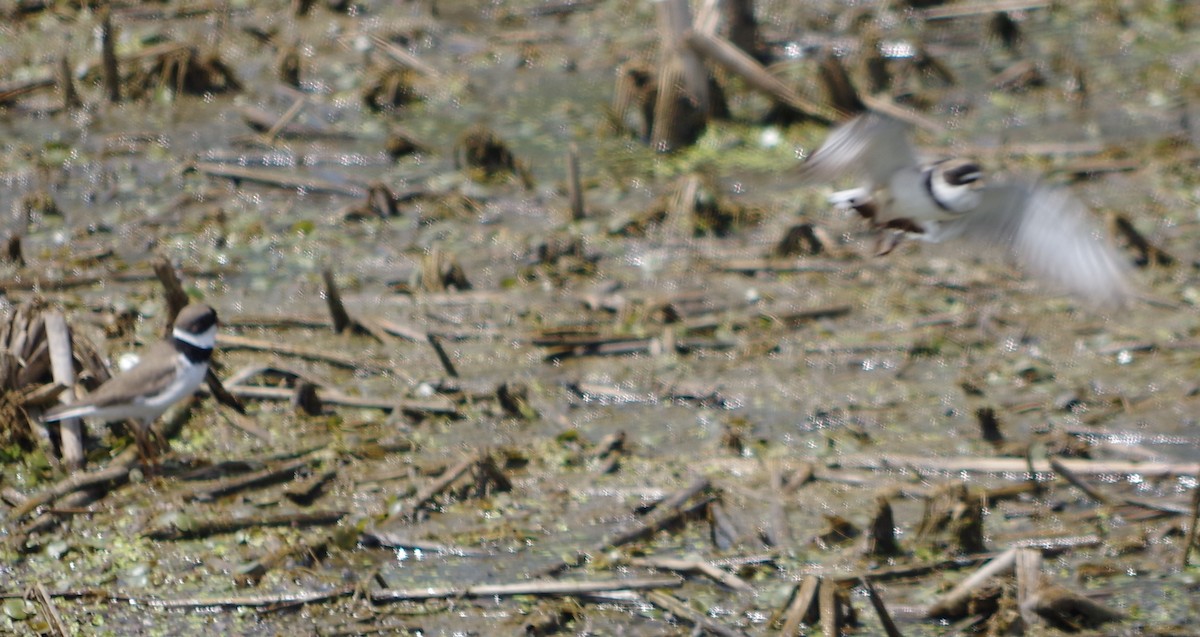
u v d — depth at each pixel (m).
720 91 33.19
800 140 32.34
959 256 27.20
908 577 17.75
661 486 19.61
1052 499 19.53
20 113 32.53
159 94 33.59
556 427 21.19
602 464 20.14
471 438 20.80
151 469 19.00
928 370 23.20
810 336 24.23
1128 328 24.59
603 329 24.23
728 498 19.33
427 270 25.55
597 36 38.69
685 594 17.38
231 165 30.39
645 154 31.84
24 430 19.33
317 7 39.59
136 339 22.77
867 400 22.23
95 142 31.20
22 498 18.47
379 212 28.38
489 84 35.56
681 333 24.16
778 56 37.03
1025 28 39.34
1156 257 26.88
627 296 25.39
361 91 33.94
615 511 19.02
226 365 22.33
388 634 16.50
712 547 18.33
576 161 28.39
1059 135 32.88
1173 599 17.36
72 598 16.86
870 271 26.62
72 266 25.45
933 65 35.88
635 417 21.62
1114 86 35.66
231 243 26.91
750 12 35.53
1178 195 29.67
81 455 19.09
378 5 40.06
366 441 20.44
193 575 17.36
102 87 33.69
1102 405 22.19
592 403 21.98
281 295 25.08
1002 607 16.78
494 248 27.16
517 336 23.83
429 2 39.75
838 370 23.14
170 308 21.17
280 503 18.86
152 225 27.45
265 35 37.12
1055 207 13.96
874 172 14.47
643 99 32.41
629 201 29.48
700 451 20.66
